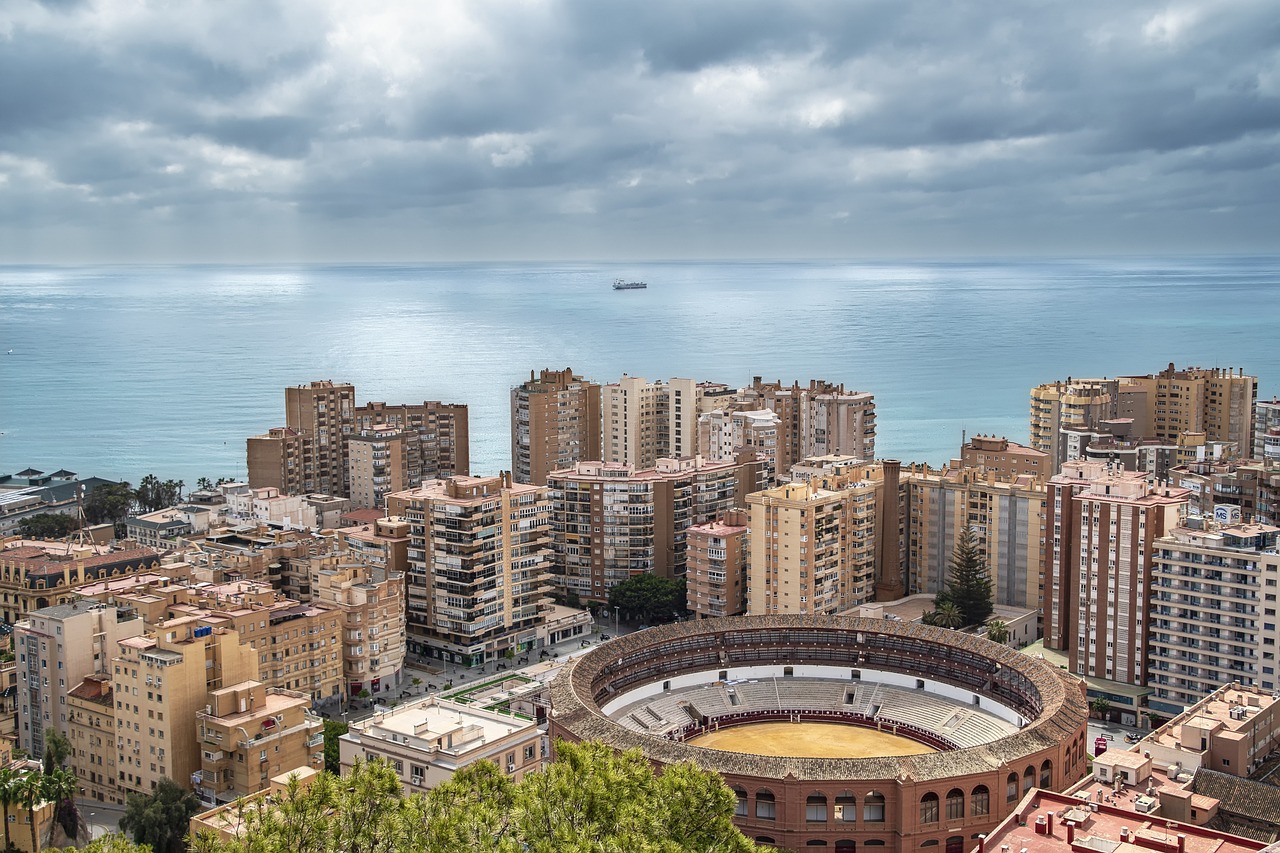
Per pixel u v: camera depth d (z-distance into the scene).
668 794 131.88
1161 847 149.25
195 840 128.00
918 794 187.88
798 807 189.00
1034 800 165.25
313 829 115.62
